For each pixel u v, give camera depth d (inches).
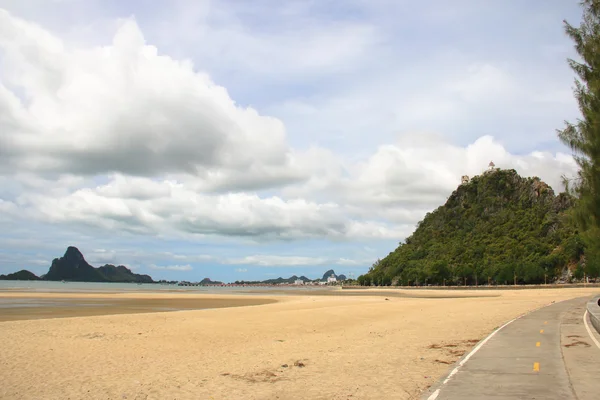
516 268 6259.8
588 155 847.7
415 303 2255.2
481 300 2588.6
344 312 1588.3
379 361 631.8
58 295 3253.0
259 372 587.5
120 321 1278.3
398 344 805.2
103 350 805.9
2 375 601.9
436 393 407.5
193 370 619.2
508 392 408.2
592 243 1007.0
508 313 1469.0
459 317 1363.2
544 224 7534.5
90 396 491.2
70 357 736.3
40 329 1080.2
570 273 5885.8
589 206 874.8
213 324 1221.7
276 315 1481.3
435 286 6801.2
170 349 820.6
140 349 820.0
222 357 727.1
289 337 975.6
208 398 464.8
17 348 816.9
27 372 620.1
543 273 6067.9
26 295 3186.5
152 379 565.9
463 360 566.9
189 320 1321.4
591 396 392.2
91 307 2073.1
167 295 3663.9
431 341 834.2
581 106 850.1
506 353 615.8
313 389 479.8
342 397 439.2
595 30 845.8
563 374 481.1
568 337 773.3
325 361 652.1
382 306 1943.9
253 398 454.9
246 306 2154.3
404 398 423.2
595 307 1153.4
